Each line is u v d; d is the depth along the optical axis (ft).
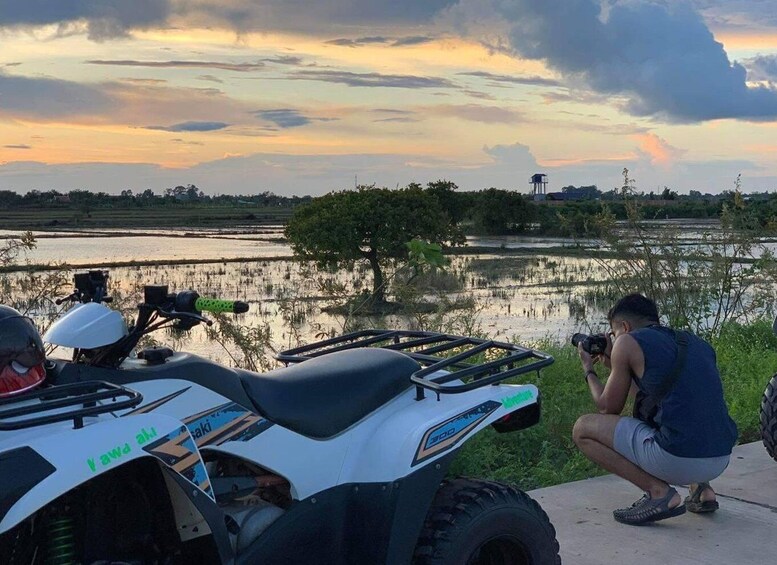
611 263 47.34
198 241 163.84
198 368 11.05
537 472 20.71
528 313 61.11
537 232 190.19
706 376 16.66
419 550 11.98
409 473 11.80
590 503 18.54
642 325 17.38
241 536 11.09
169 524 10.59
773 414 20.15
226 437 11.06
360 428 12.30
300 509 11.57
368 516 11.92
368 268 81.87
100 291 11.48
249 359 26.12
